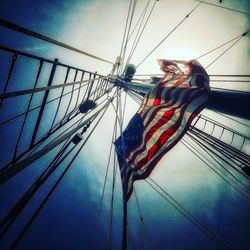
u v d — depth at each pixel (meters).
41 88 2.80
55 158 4.29
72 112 7.20
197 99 6.20
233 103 4.99
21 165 1.71
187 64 7.52
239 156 6.47
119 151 7.41
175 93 6.91
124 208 2.74
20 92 2.46
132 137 7.30
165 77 7.84
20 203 2.90
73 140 5.61
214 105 5.44
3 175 1.49
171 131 6.48
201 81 6.75
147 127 6.98
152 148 6.66
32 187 3.30
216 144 6.91
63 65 5.66
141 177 6.51
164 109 6.89
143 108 7.54
